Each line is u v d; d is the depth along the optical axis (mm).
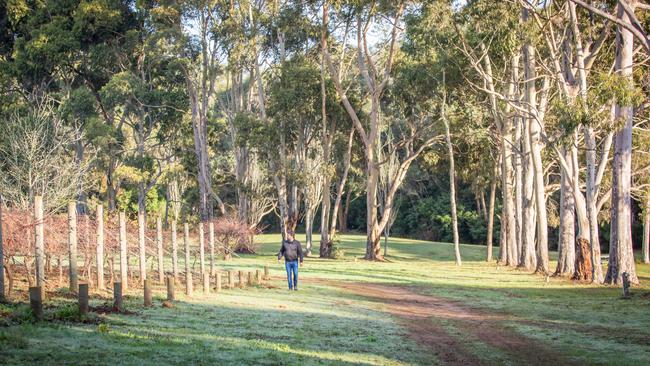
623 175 30516
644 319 19266
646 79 34188
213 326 13148
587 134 33000
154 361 9086
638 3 27562
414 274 39969
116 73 57125
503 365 11727
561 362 12102
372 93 53250
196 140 56656
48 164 30703
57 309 12641
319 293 24234
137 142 60031
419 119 54500
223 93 70812
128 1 57219
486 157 55469
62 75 58188
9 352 8586
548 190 51438
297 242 24188
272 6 52875
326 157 54750
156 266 30812
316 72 53406
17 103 53688
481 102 47219
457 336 15352
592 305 23297
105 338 10258
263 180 65688
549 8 33500
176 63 52938
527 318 19703
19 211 17438
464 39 38781
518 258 53625
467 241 83312
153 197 71938
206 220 55938
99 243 17406
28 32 56469
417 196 86812
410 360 11719
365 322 16797
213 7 53312
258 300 19297
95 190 57594
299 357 10742
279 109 53312
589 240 33781
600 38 32969
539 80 45500
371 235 55844
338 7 47250
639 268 57156
